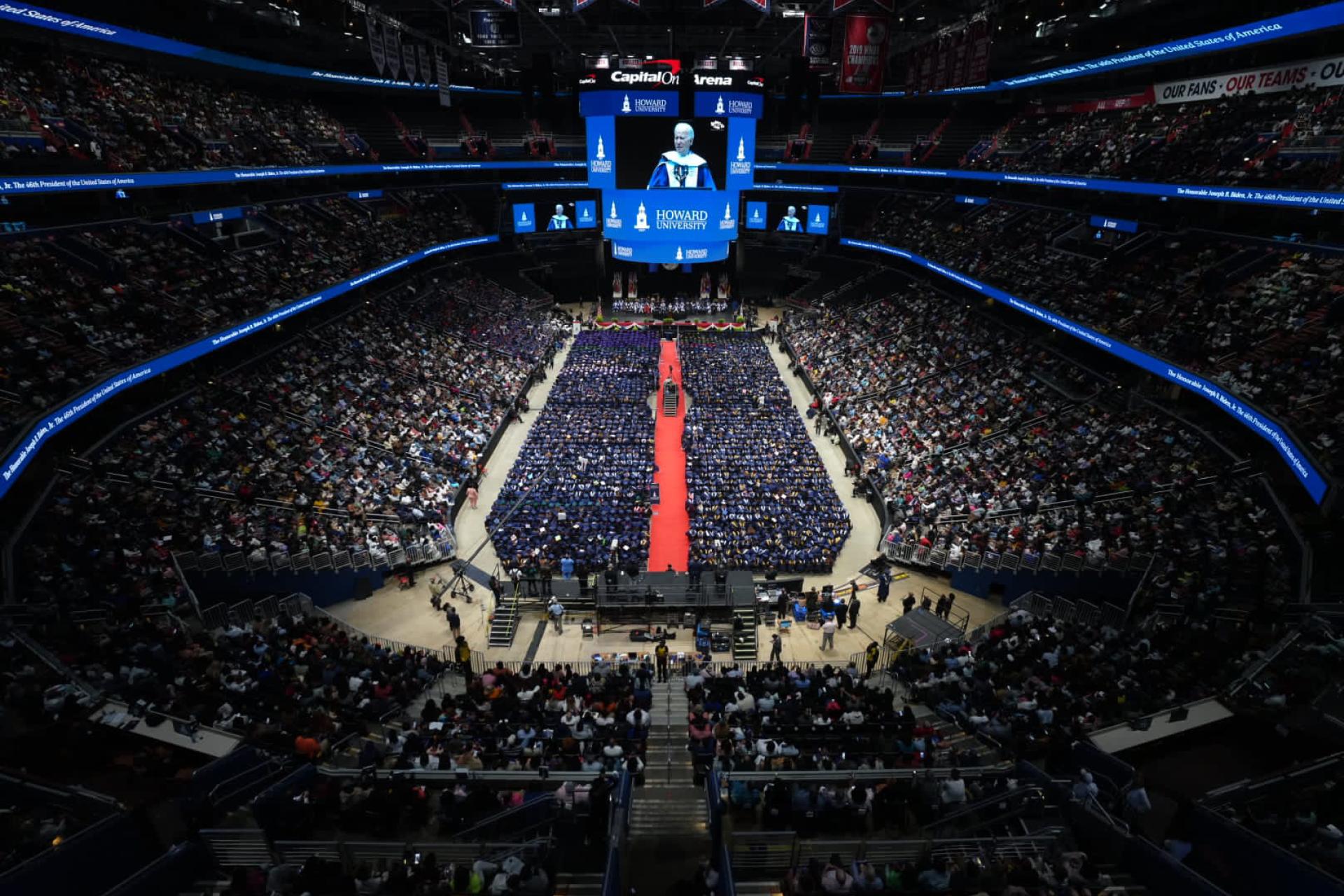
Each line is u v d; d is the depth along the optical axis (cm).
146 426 3044
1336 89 3459
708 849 1316
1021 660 2069
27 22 3081
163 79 4466
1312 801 1355
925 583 3056
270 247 4416
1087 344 4116
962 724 1872
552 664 2558
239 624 2391
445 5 4584
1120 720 1736
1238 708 1694
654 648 2661
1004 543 2872
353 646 2212
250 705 1794
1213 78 4222
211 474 2986
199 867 1191
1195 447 3053
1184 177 3766
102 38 3481
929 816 1379
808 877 1139
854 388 4784
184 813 1306
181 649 2019
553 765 1591
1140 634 2188
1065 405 3750
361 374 4206
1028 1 4259
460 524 3497
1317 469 2209
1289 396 2639
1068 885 1133
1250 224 3778
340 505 3117
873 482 3725
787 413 4622
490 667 2520
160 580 2344
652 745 1767
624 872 1248
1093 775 1498
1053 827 1322
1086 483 3095
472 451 3950
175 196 4212
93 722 1553
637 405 4716
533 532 3225
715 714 1873
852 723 1800
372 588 2938
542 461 3891
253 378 3712
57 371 2647
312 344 4259
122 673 1777
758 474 3762
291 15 4672
